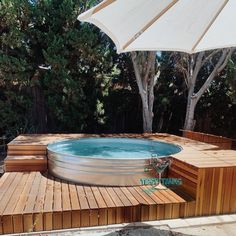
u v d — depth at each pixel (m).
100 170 4.42
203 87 8.54
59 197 3.85
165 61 10.38
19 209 3.41
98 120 9.59
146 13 2.41
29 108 8.84
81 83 8.96
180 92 10.58
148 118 8.80
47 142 5.84
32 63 8.55
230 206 4.02
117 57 10.25
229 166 3.95
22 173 4.96
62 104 8.68
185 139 7.05
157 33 2.71
